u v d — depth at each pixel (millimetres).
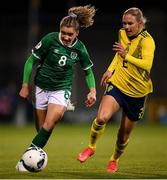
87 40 107438
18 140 52281
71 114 90812
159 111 93000
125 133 26734
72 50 25781
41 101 26578
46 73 26047
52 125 25672
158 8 119188
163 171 27953
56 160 33750
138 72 25688
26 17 109062
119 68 25953
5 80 109438
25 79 26125
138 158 35625
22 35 110000
